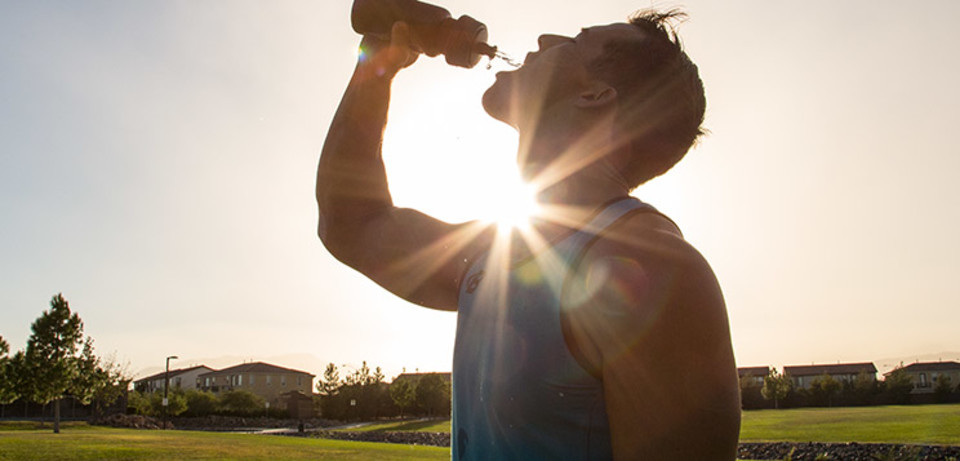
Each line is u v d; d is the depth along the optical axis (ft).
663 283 2.62
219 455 54.54
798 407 254.47
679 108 3.74
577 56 3.72
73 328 127.24
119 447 63.05
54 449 58.54
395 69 4.65
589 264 2.85
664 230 2.86
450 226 4.28
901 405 236.43
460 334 3.43
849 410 185.16
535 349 2.86
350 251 4.55
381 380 254.68
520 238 3.27
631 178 3.78
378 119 4.61
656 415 2.52
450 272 4.16
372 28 4.64
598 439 2.74
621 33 3.74
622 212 3.00
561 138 3.62
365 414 248.73
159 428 174.81
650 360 2.56
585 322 2.76
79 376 140.05
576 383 2.78
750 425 109.40
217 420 234.38
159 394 224.33
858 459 57.57
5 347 157.89
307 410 277.03
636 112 3.62
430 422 194.39
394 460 50.80
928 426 88.07
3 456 50.21
